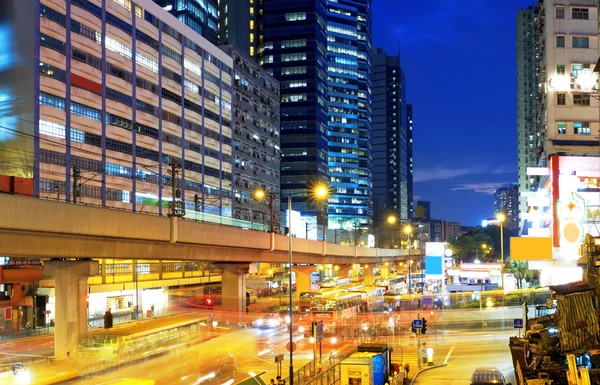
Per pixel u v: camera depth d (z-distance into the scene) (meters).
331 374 37.25
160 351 44.59
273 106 158.62
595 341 25.83
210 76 123.81
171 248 56.44
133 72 98.25
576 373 21.17
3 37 79.94
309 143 198.62
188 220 57.00
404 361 48.25
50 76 80.69
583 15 84.94
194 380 38.31
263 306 97.81
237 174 135.12
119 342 42.03
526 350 27.39
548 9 85.12
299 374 37.56
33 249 40.72
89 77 87.94
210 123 123.31
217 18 179.75
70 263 47.41
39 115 78.44
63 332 46.88
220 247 65.50
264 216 148.25
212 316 64.62
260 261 78.06
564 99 83.62
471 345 56.59
